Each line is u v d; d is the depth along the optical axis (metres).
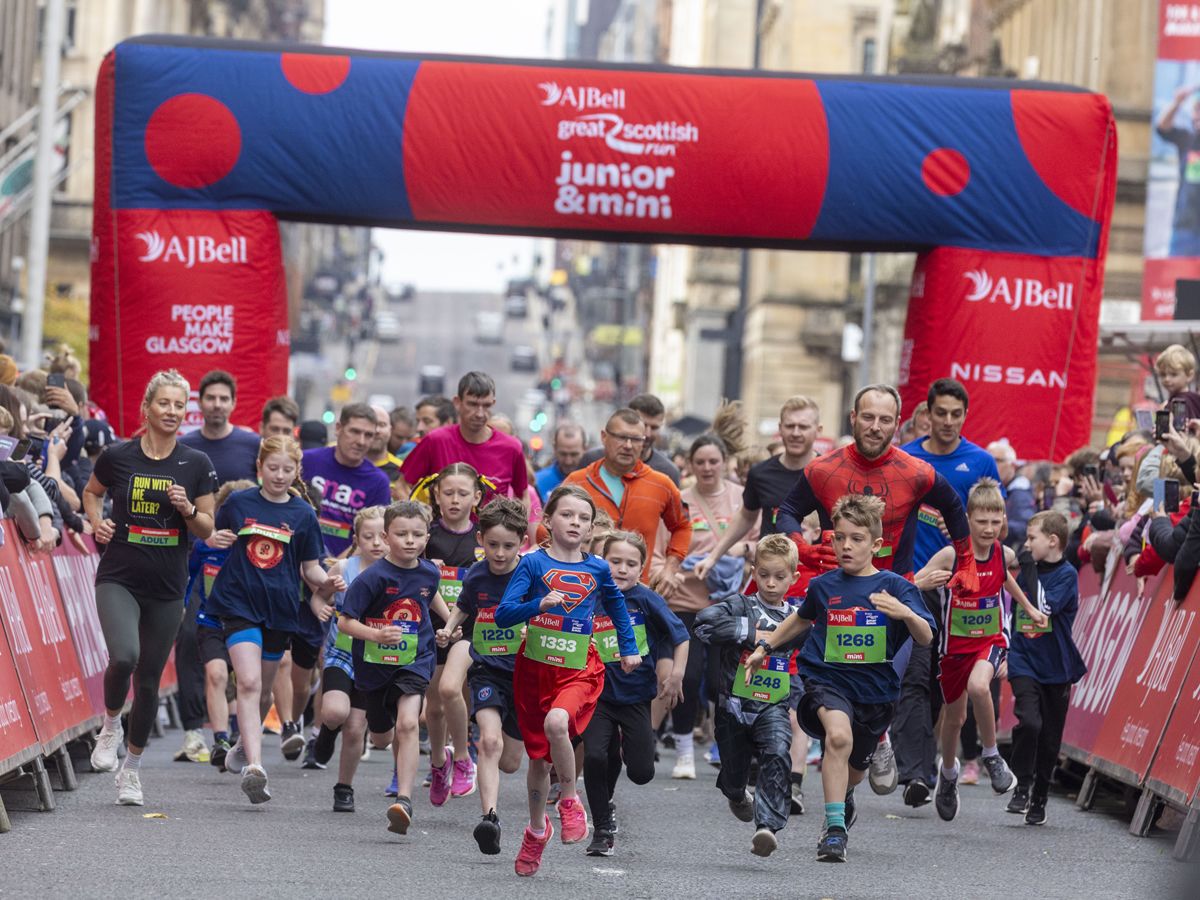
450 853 12.26
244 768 14.09
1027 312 22.44
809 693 12.09
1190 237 37.72
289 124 21.95
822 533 13.73
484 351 185.88
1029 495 20.39
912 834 14.18
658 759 19.83
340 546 17.92
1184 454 14.99
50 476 15.66
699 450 18.89
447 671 13.09
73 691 15.18
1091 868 12.59
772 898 10.84
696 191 22.05
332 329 180.00
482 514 12.12
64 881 10.36
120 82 22.19
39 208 34.88
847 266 95.12
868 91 22.39
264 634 14.73
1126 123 54.44
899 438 20.22
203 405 17.59
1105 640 16.97
